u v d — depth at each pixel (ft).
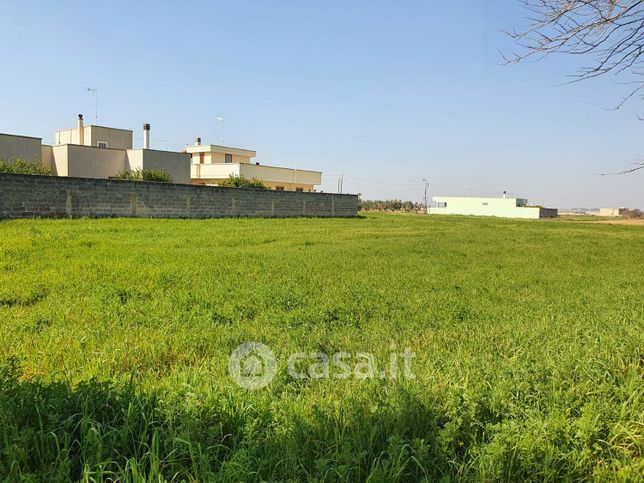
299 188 162.91
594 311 20.42
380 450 8.43
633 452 8.84
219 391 9.73
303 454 7.98
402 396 9.20
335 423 8.91
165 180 98.48
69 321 16.34
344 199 109.19
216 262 31.55
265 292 22.04
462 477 7.86
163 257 32.68
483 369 11.67
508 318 19.33
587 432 8.50
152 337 14.65
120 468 7.43
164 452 8.15
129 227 54.34
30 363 11.91
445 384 10.42
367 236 59.77
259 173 147.54
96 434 7.84
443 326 17.74
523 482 7.93
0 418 8.21
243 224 70.69
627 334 14.99
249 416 8.93
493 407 9.49
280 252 39.24
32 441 7.91
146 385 10.41
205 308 18.99
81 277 23.94
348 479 7.47
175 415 8.77
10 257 28.96
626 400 10.22
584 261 42.80
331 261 34.53
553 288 27.68
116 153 101.81
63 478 7.25
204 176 145.18
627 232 97.40
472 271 33.27
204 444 8.31
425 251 45.03
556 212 240.53
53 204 57.26
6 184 52.70
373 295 22.79
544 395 10.27
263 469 7.69
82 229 49.60
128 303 19.07
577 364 11.82
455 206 255.70
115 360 12.58
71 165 93.97
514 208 233.14
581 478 8.13
